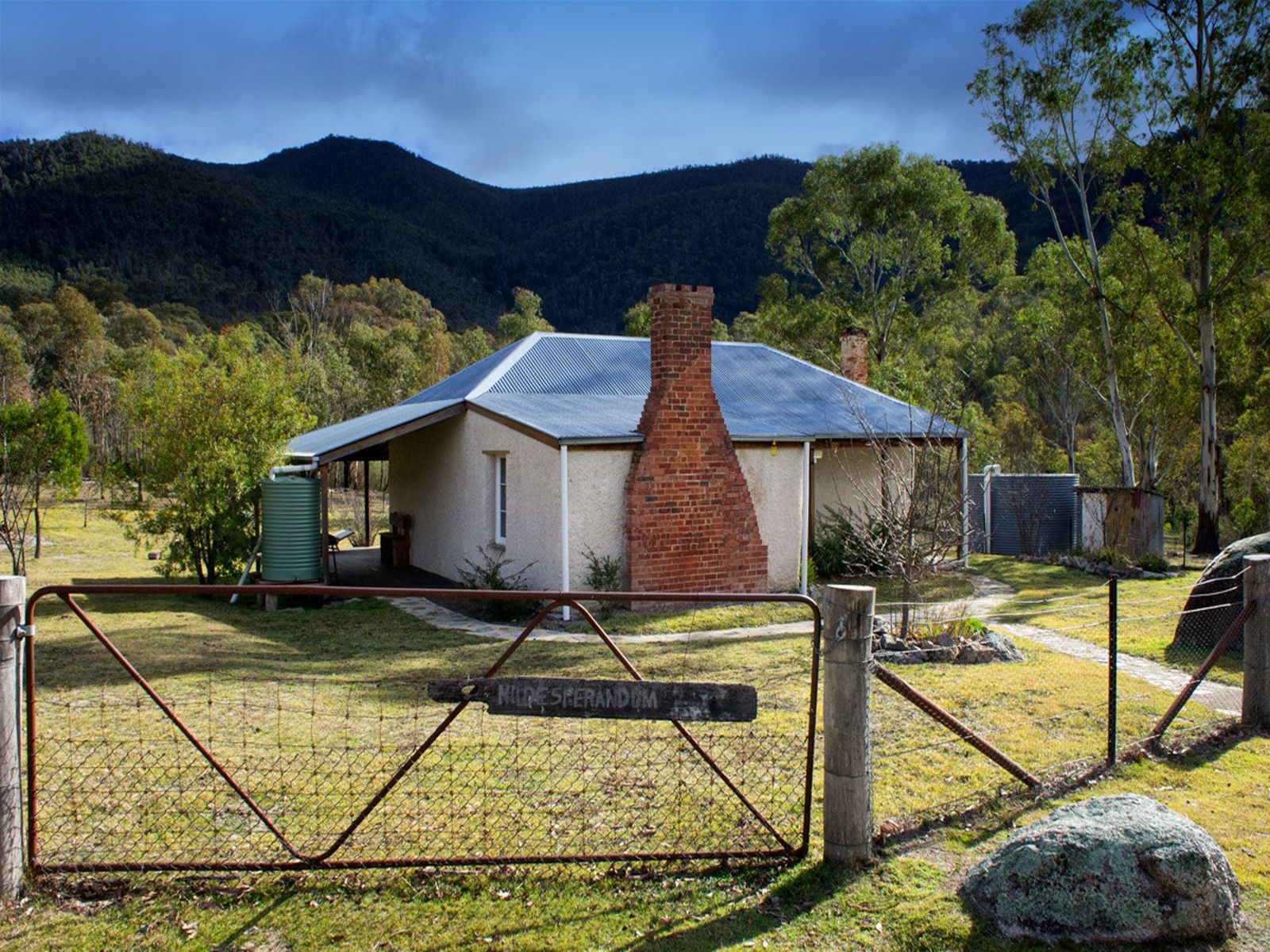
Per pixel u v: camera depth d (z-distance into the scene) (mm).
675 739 6469
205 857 4453
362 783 5453
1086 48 23984
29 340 70562
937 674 8562
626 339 19547
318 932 3840
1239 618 6586
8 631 4012
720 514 14188
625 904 4086
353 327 54250
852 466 17859
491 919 3953
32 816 4223
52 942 3744
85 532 23594
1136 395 29266
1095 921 3729
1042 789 5406
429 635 11688
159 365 15391
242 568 15336
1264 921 3932
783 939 3797
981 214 38875
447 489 17031
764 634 11859
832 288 41375
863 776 4410
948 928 3848
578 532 13367
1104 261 27031
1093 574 17875
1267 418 26406
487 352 65875
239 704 7395
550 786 5457
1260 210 21812
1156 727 6367
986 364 50344
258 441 15070
